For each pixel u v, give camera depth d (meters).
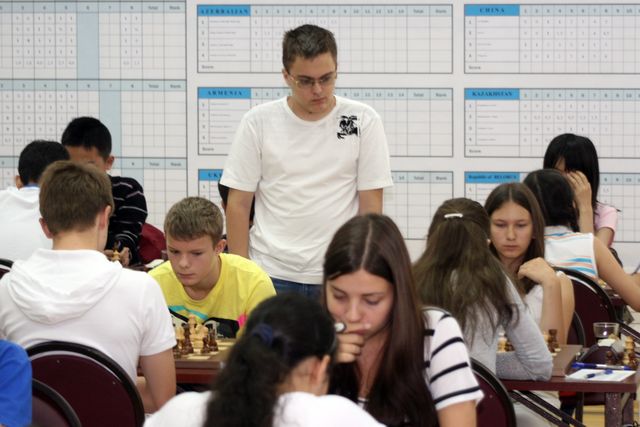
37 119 7.91
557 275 4.66
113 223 6.64
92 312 3.32
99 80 7.86
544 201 5.43
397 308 2.64
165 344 3.45
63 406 3.03
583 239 5.38
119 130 7.87
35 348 3.20
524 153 7.78
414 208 7.81
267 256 5.08
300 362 2.07
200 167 7.85
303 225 5.01
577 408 4.80
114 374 3.19
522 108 7.75
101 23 7.84
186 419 2.10
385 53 7.74
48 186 3.43
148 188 7.88
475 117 7.77
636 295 5.35
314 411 2.02
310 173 5.00
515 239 4.43
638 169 7.78
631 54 7.72
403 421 2.69
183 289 4.41
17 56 7.88
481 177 7.79
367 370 2.77
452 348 2.71
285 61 4.78
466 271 3.36
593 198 6.50
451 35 7.72
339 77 7.78
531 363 3.55
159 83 7.84
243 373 1.97
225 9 7.75
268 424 1.94
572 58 7.73
